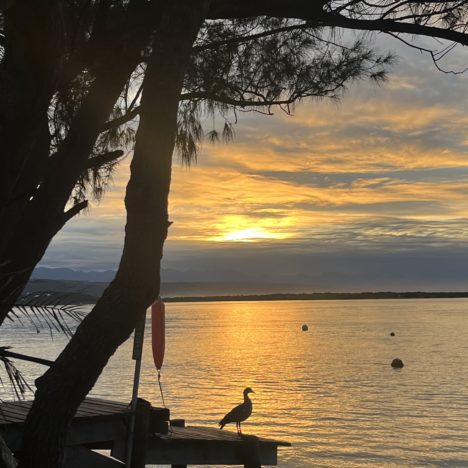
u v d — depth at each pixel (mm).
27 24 4125
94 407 7719
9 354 3977
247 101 7070
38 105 4246
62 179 4594
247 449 8391
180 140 7195
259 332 119688
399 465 22219
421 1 5043
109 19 5406
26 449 3896
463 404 35781
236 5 4820
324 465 22328
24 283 4410
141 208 3879
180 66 3945
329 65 6828
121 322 3850
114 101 4871
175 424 9977
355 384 45469
